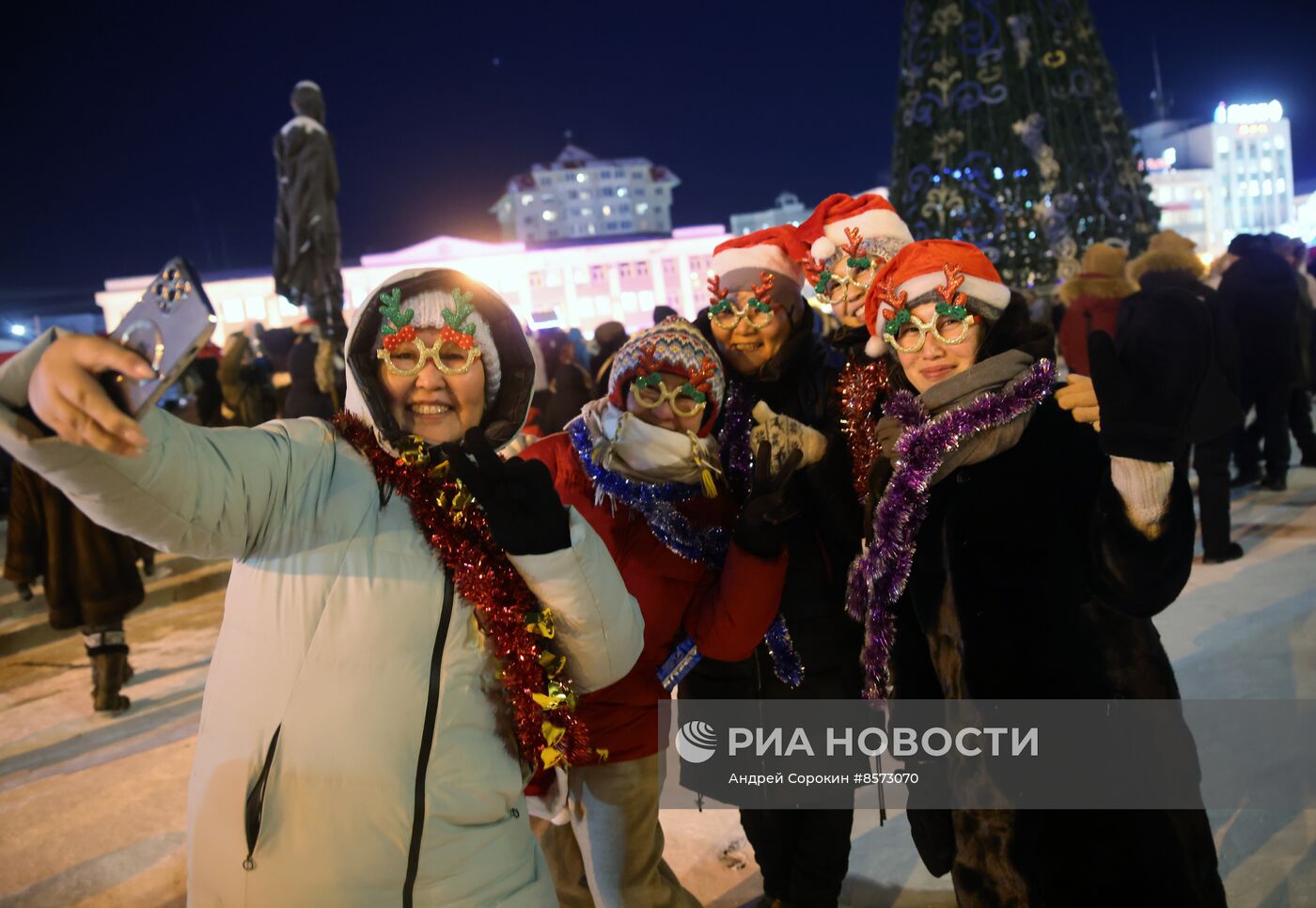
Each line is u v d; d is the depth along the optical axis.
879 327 2.12
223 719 1.45
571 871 2.33
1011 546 1.81
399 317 1.60
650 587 2.16
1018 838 1.80
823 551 2.42
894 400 2.05
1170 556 1.63
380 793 1.44
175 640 6.03
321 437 1.55
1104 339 1.64
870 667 2.09
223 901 1.43
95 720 4.70
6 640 6.10
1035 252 6.38
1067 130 6.42
